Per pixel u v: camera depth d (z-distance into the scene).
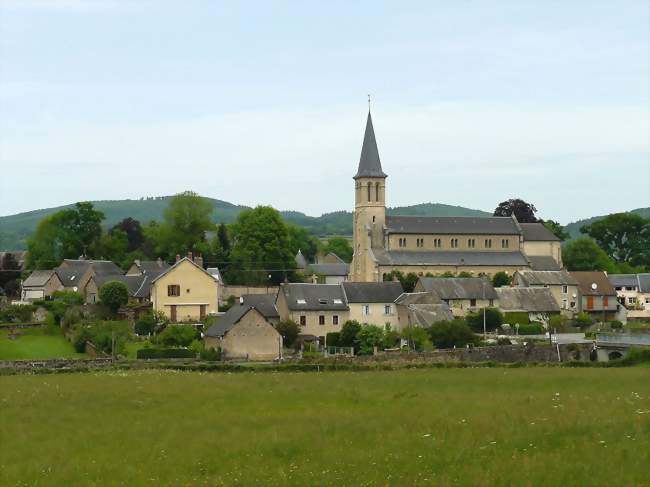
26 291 175.88
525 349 113.25
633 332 141.00
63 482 40.34
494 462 41.50
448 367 92.25
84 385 70.25
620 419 50.47
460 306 151.62
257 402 61.25
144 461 43.91
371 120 198.00
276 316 136.38
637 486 37.50
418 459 42.50
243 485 39.16
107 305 133.88
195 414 56.59
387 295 138.25
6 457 45.19
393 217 196.88
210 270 176.12
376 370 89.56
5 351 107.88
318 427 50.94
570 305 171.12
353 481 39.16
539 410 54.59
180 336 115.94
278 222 191.75
